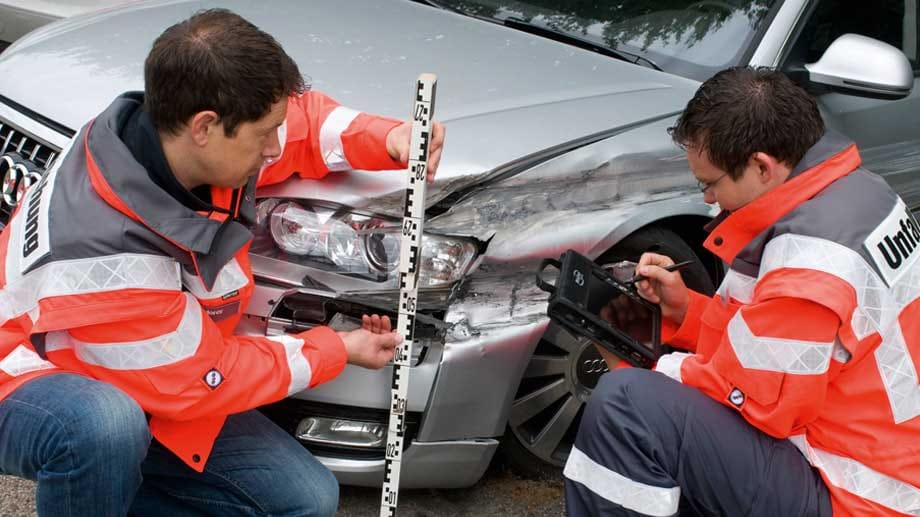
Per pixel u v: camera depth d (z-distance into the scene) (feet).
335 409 7.54
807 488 6.40
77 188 5.93
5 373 6.17
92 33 9.50
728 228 6.54
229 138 5.78
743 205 6.41
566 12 10.76
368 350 6.88
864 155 10.87
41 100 8.44
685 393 6.61
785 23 10.05
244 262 6.59
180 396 6.07
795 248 5.98
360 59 8.87
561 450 9.12
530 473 9.06
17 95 8.65
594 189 8.31
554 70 9.28
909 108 11.27
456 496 8.78
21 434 6.00
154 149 5.82
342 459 7.71
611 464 6.67
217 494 6.89
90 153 5.85
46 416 5.90
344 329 7.47
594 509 6.79
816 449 6.47
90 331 5.88
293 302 7.30
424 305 7.55
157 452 6.77
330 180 7.36
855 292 5.88
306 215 7.26
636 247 8.69
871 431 6.21
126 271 5.80
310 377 6.54
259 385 6.30
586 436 6.81
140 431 6.00
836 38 10.65
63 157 6.27
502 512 8.64
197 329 6.07
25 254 5.98
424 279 7.50
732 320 6.24
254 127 5.80
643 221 8.52
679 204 8.82
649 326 7.47
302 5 10.27
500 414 7.92
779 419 6.15
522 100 8.54
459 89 8.54
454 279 7.56
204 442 6.44
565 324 7.11
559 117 8.41
